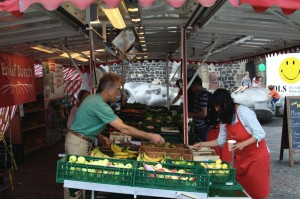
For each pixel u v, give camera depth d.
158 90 16.47
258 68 19.42
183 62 5.40
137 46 8.58
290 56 16.69
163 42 8.35
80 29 5.18
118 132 5.32
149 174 2.81
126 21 5.03
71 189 3.20
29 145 9.25
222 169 3.08
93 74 5.43
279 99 16.88
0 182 6.00
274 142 10.75
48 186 6.40
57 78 11.30
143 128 5.89
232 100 3.81
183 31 5.34
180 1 2.37
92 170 2.89
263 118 14.81
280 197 5.93
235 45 7.79
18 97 7.36
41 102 10.06
